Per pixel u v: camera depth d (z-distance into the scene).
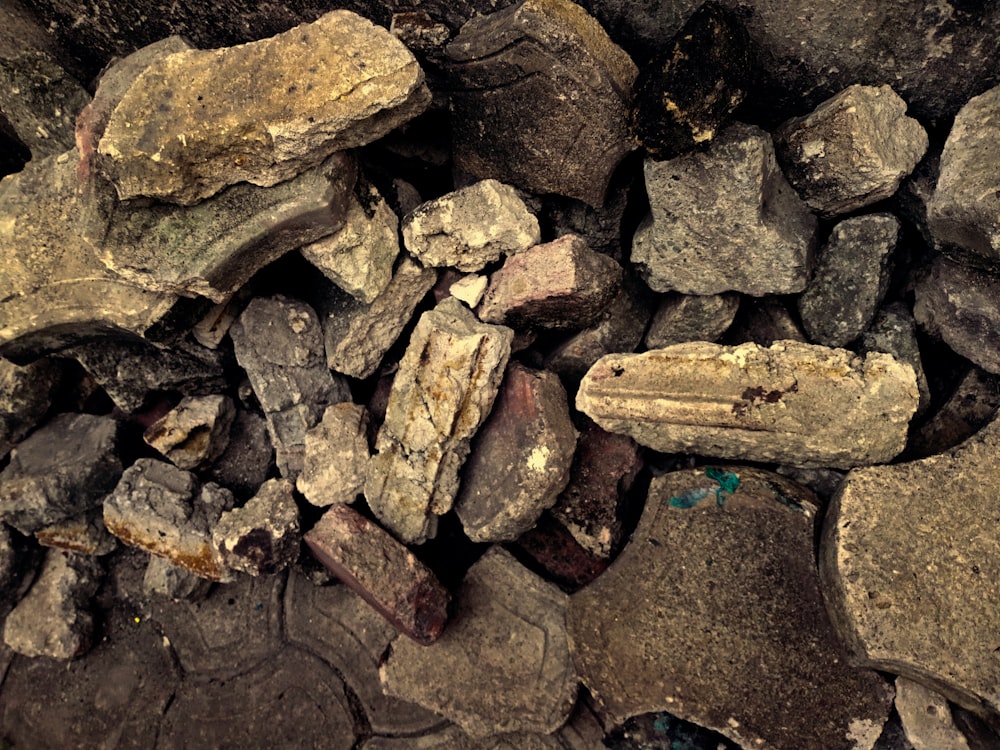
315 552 0.62
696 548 0.55
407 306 0.60
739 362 0.51
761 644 0.52
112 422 0.68
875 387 0.49
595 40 0.49
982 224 0.46
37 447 0.69
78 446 0.68
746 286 0.54
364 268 0.56
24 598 0.73
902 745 0.50
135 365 0.64
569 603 0.58
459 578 0.65
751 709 0.52
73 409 0.72
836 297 0.53
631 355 0.54
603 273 0.54
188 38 0.61
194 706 0.71
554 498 0.56
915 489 0.48
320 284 0.62
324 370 0.62
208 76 0.49
